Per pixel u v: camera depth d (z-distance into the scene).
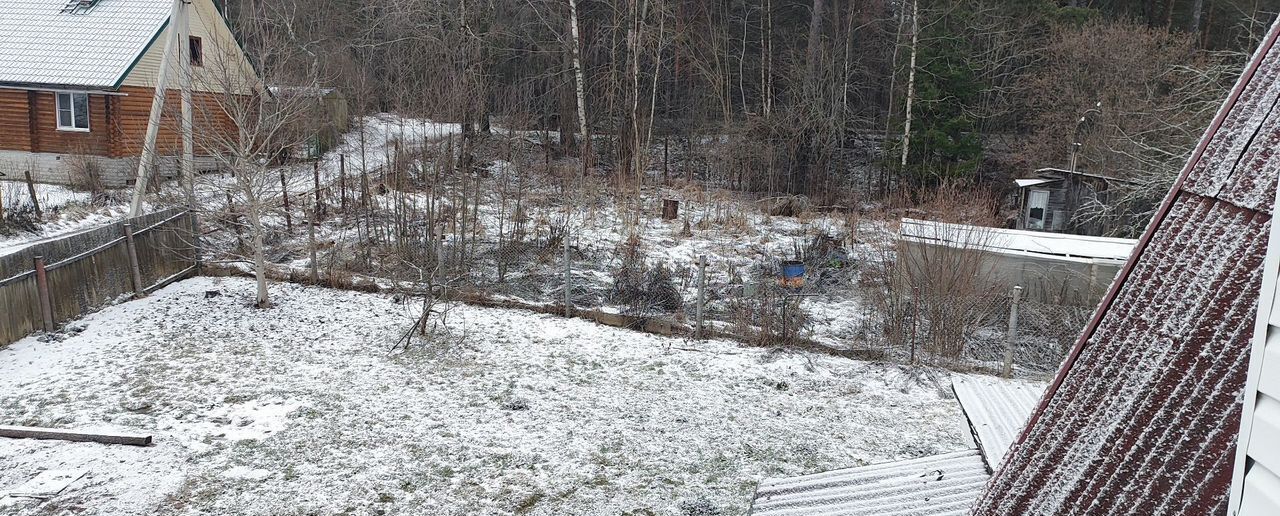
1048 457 2.62
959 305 10.99
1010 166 26.12
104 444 7.98
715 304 13.26
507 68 31.33
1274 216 1.49
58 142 21.44
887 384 10.38
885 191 25.62
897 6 30.11
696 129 29.22
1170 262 2.41
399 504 7.18
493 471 7.83
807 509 5.38
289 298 13.13
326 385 9.73
